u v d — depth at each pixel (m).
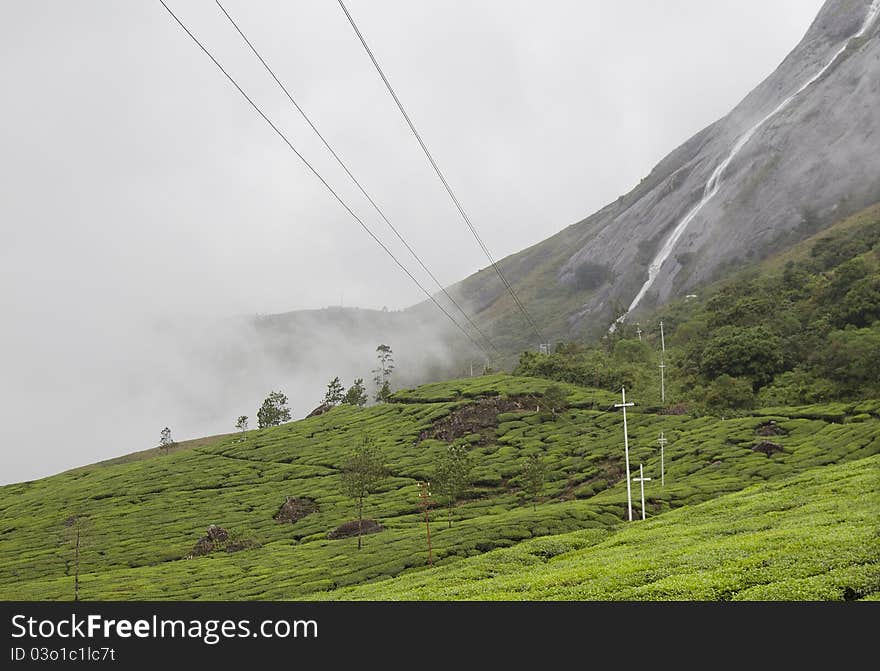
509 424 152.12
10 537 123.94
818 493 57.19
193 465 163.25
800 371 151.00
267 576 74.25
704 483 95.06
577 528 73.38
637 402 158.62
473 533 74.12
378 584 55.25
